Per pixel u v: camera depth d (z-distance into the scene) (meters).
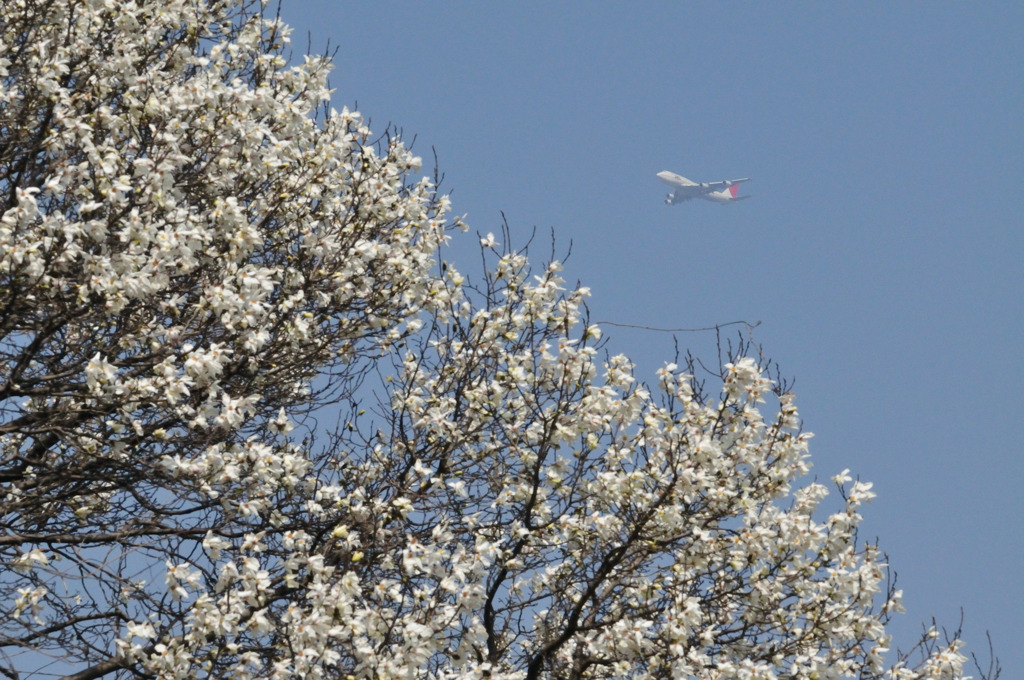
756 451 34.06
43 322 33.38
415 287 39.91
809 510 33.59
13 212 29.17
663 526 33.06
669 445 33.34
